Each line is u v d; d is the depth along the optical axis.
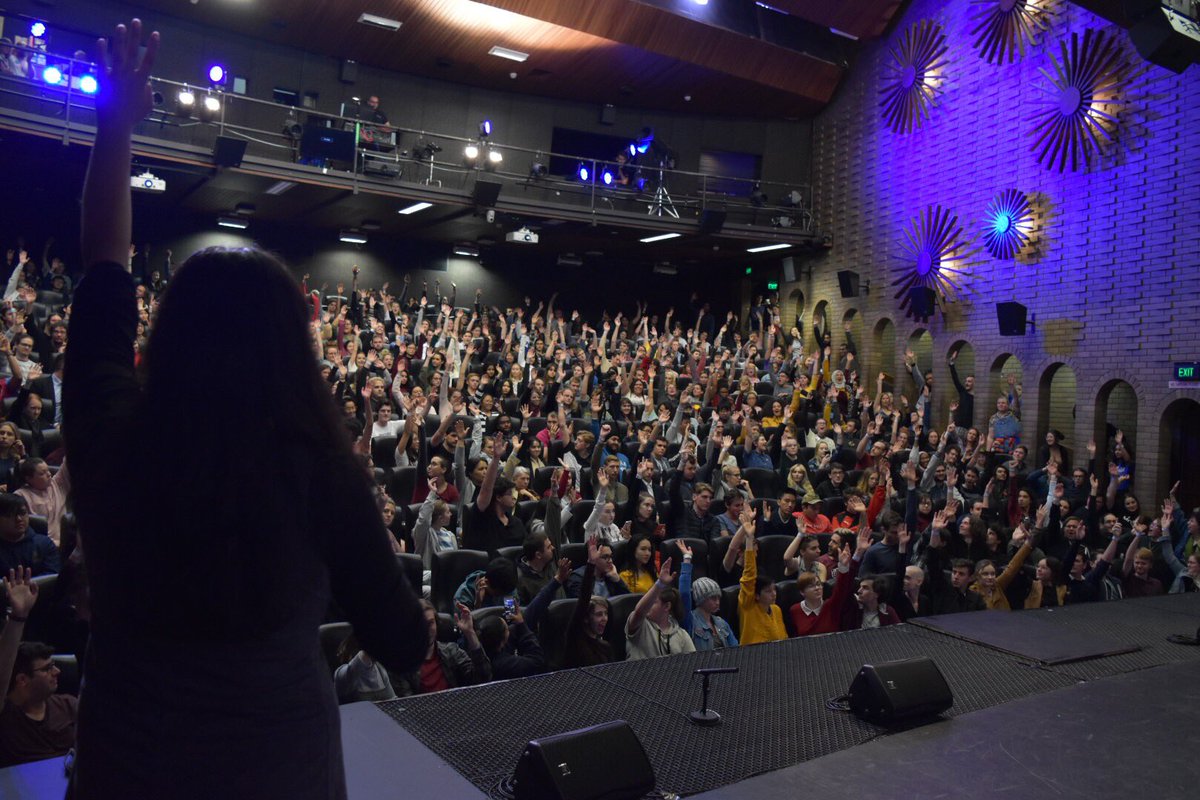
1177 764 1.55
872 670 1.78
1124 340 10.90
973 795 1.42
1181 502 11.13
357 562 0.91
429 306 15.70
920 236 13.98
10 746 3.11
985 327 12.81
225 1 13.25
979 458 9.97
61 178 13.23
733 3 14.44
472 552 5.59
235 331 0.90
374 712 1.73
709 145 17.16
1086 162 11.47
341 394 7.90
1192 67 10.29
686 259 18.41
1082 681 2.04
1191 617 2.71
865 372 15.00
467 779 1.45
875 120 15.05
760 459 9.25
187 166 12.00
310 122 13.26
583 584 4.32
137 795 0.84
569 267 18.62
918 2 14.18
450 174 15.99
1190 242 10.23
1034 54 12.23
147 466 0.85
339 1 13.11
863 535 5.16
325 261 16.58
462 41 14.27
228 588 0.84
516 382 10.77
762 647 2.31
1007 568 6.00
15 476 5.52
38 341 8.30
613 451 7.90
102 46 1.09
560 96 16.64
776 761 1.57
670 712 1.80
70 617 3.71
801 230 16.19
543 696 1.87
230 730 0.85
